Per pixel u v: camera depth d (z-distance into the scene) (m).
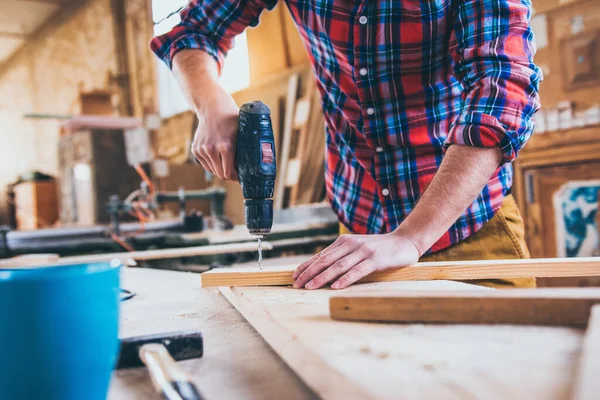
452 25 1.16
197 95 1.25
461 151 1.01
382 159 1.32
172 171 3.44
